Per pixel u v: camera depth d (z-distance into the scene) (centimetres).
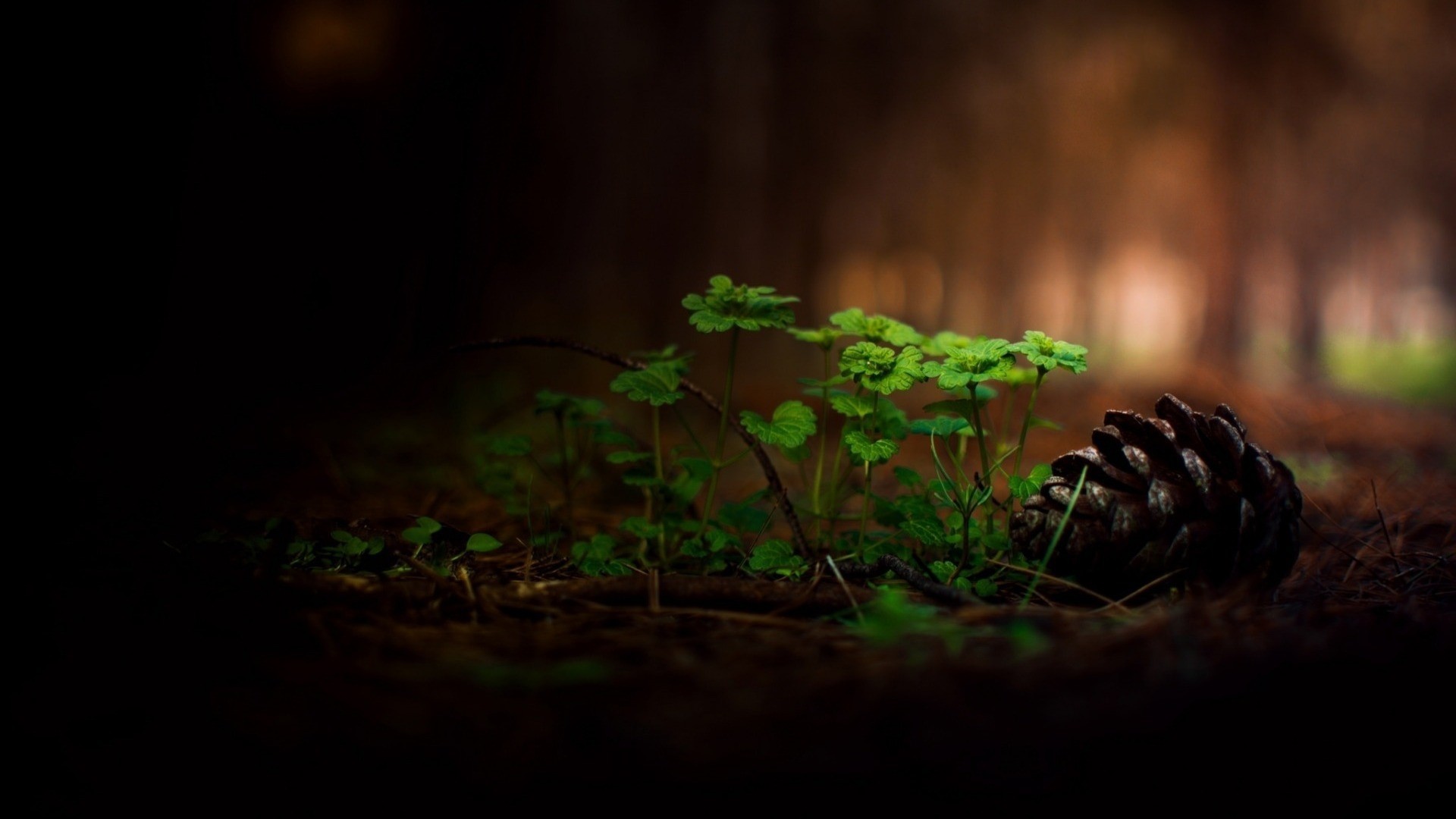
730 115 289
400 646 67
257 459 97
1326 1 259
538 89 243
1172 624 67
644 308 276
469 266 156
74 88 119
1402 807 62
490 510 91
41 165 117
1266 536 72
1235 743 63
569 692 64
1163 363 261
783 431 75
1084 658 65
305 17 140
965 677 64
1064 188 330
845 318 79
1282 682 64
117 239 123
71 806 61
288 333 139
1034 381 79
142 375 123
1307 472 109
